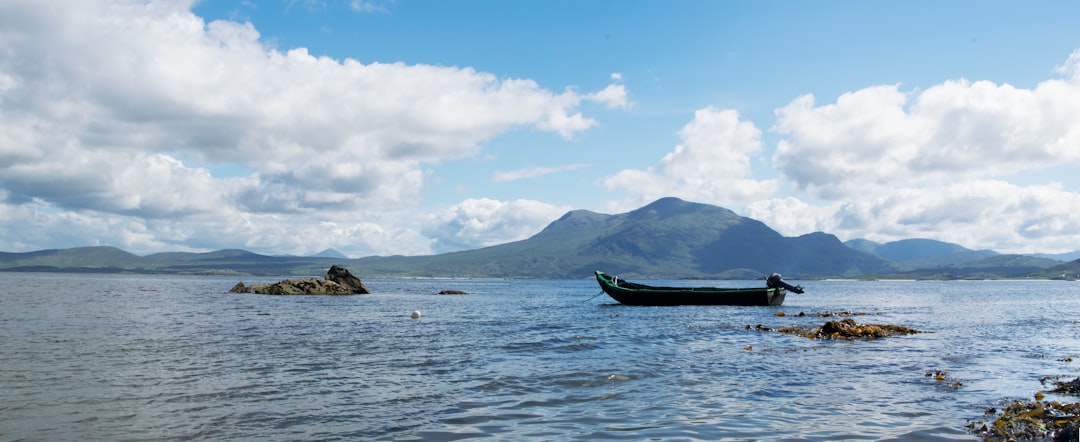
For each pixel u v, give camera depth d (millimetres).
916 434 14039
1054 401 17250
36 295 85062
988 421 15234
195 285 165750
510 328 40438
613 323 45000
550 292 149250
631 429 14500
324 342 31594
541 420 15375
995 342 33188
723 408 16656
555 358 25891
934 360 25578
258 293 95000
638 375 21641
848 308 72312
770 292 66438
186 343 30750
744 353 27484
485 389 19219
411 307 65938
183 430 14508
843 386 19734
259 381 20547
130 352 27266
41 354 26453
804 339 33375
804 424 14953
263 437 13961
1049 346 31812
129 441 13641
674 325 43000
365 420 15414
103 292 100688
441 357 26172
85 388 19234
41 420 15336
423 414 16016
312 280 94062
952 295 142250
